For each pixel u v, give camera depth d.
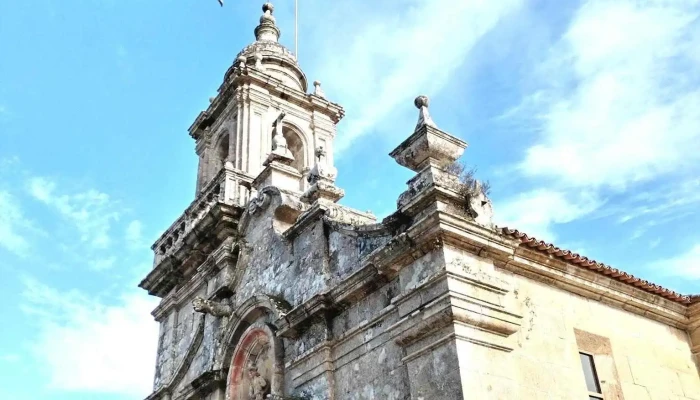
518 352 10.75
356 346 11.56
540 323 11.52
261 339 14.43
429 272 10.11
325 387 11.74
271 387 13.16
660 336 13.90
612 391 11.95
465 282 9.93
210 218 18.17
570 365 11.52
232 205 17.94
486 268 10.46
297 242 14.58
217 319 16.91
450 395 9.09
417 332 9.89
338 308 12.30
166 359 19.47
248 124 21.94
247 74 22.86
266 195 16.48
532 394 10.51
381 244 11.88
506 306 10.40
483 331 9.77
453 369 9.20
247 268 16.52
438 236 10.05
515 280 11.61
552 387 10.91
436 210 10.03
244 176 19.78
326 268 13.23
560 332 11.78
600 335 12.53
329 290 12.32
